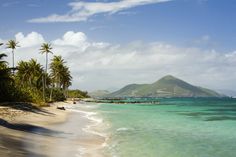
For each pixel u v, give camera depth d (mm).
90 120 47062
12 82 70312
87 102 146500
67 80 137125
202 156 21031
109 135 30562
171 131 34906
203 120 50938
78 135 29609
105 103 142250
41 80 115562
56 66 129875
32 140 23578
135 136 30172
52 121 41438
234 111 80188
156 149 23281
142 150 22734
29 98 77125
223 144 26141
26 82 113875
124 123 43469
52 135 28094
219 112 75438
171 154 21516
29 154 18156
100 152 21469
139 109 89000
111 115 60031
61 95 131625
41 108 62625
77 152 20844
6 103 57156
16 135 24797
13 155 16969
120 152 21734
